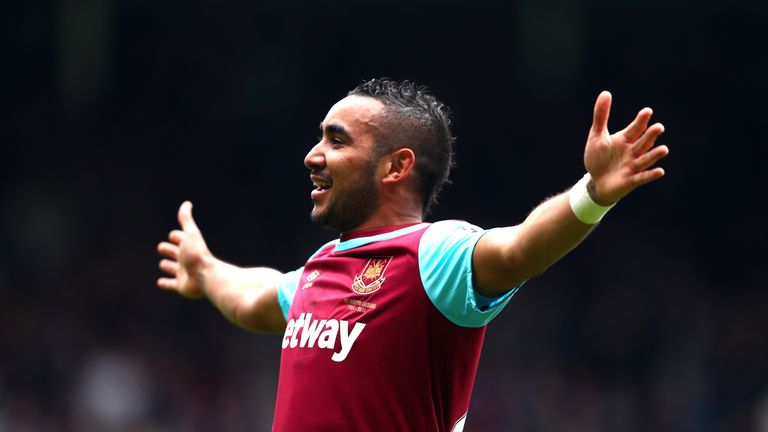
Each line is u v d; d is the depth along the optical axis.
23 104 75.69
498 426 55.88
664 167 79.81
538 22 75.44
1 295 62.91
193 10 76.50
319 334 13.20
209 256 18.05
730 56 79.19
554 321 64.88
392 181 13.52
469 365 13.05
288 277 15.66
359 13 77.62
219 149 77.44
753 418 57.78
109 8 74.69
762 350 63.44
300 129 78.69
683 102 80.56
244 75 78.44
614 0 74.00
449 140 14.15
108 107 76.94
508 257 11.96
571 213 11.59
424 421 12.77
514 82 79.12
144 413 55.44
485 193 78.81
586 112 79.94
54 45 75.94
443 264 12.61
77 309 63.41
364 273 13.17
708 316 67.44
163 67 77.69
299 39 78.31
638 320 65.94
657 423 59.03
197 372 59.94
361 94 13.87
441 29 78.75
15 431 53.31
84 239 70.44
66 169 73.81
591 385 60.88
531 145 79.12
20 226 70.19
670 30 78.38
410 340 12.73
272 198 77.06
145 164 75.69
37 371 57.44
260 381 59.62
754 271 76.19
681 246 76.94
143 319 63.84
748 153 80.44
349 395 12.76
